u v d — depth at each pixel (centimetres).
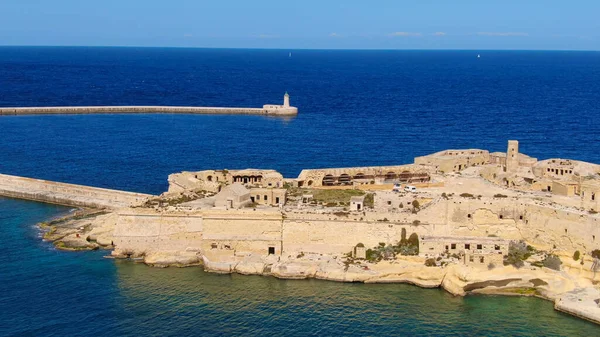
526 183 16162
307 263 12912
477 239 12825
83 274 12781
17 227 15562
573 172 15988
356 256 13212
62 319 10938
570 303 11400
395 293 12088
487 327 10856
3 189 18612
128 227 13812
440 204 13450
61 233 15012
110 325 10750
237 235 13550
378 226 13462
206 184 15688
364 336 10506
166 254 13538
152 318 11012
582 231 12481
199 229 13750
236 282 12512
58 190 18450
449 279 12188
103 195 17875
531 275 12056
